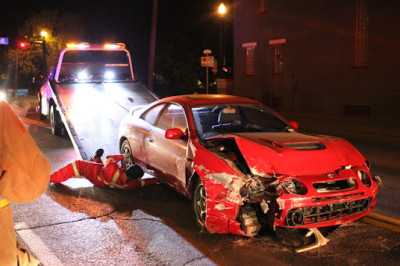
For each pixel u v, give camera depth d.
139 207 5.47
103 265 3.85
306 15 18.62
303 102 19.33
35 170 1.87
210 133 5.74
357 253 4.03
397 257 3.94
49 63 38.56
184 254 4.07
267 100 21.22
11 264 1.83
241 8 22.12
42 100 14.22
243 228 4.05
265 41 20.92
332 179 4.05
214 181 4.20
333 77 17.83
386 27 15.58
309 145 4.61
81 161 6.39
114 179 6.05
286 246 4.18
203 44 35.62
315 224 4.00
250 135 4.82
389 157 8.81
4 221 1.85
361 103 16.81
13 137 1.82
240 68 22.64
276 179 3.97
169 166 5.43
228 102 5.68
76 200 5.77
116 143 8.07
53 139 11.03
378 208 5.37
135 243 4.34
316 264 3.82
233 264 3.85
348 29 16.97
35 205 5.55
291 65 19.69
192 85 35.09
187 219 5.01
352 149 4.68
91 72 12.83
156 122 6.09
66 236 4.53
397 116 15.57
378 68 16.03
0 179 1.80
